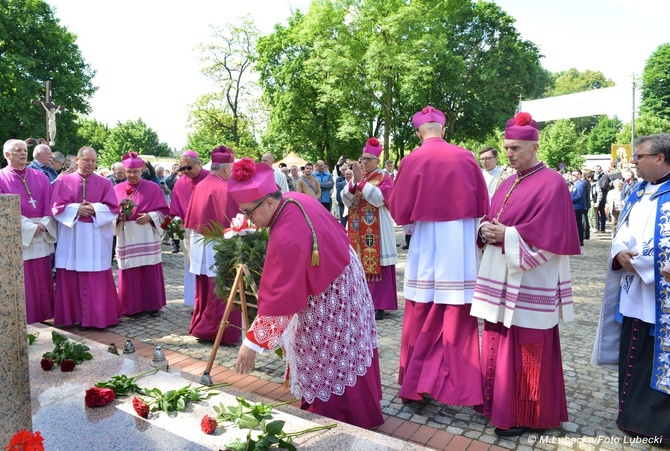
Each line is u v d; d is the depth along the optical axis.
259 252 3.55
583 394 4.26
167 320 6.44
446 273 3.75
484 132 35.38
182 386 3.04
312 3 28.64
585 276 9.34
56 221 5.96
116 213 5.98
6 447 1.87
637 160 3.52
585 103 16.80
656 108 52.28
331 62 27.78
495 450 3.34
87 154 5.83
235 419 2.60
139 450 2.31
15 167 5.79
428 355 3.87
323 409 2.93
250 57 32.34
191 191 6.15
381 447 2.40
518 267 3.32
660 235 3.32
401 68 27.12
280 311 2.53
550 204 3.33
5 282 1.97
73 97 31.23
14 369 2.03
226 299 3.99
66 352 3.46
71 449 2.32
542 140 52.28
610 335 3.84
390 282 6.48
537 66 35.53
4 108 27.58
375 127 35.03
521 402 3.51
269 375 4.58
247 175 2.57
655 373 3.33
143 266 6.54
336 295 2.83
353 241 6.48
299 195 2.83
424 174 3.79
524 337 3.45
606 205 15.07
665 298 3.28
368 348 2.97
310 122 34.69
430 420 3.77
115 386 2.93
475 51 34.78
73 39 32.12
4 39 29.12
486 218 3.78
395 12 26.73
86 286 5.90
